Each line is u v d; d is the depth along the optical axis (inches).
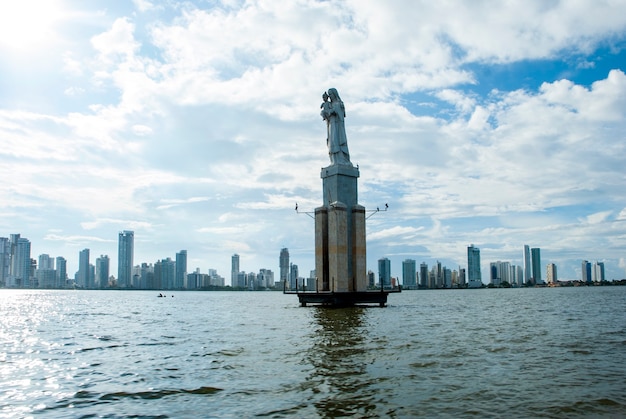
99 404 730.8
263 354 1115.3
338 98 2913.4
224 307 3929.6
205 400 728.3
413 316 2260.1
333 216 2748.5
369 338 1370.6
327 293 2719.0
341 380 825.5
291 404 688.4
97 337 1660.9
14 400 763.4
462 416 625.6
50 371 1002.7
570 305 3622.0
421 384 791.7
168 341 1475.1
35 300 6550.2
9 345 1455.5
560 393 735.1
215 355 1134.4
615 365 958.4
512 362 987.9
